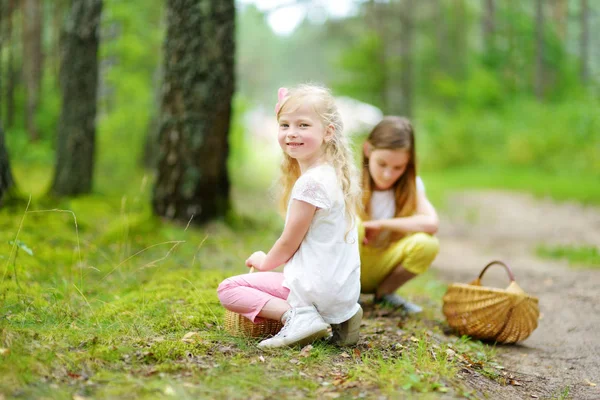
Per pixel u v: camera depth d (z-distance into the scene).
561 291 5.37
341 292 2.87
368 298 4.34
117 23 12.85
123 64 13.38
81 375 2.37
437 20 34.62
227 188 6.61
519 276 6.20
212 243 5.64
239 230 6.38
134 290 3.90
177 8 6.13
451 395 2.47
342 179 2.96
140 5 13.20
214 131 6.28
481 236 9.73
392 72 28.41
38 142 13.17
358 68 27.55
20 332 2.73
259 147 31.41
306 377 2.53
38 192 8.92
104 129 13.27
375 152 3.87
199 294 3.69
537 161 21.12
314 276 2.85
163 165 6.22
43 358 2.43
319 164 2.96
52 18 14.56
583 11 31.36
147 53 13.56
